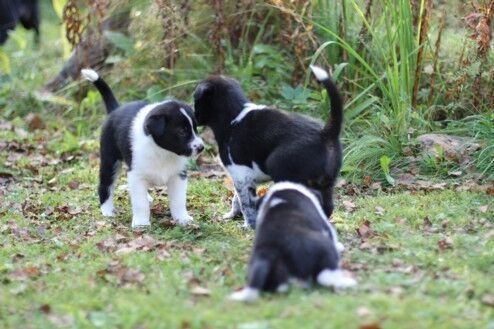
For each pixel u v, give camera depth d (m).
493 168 10.68
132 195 9.46
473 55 11.98
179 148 9.09
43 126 14.29
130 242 8.70
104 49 14.96
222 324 6.23
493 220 9.21
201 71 13.73
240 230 9.21
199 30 13.95
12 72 17.25
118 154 9.75
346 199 10.29
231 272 7.54
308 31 12.06
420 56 11.79
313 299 6.53
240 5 13.52
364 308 6.32
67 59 15.59
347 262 7.70
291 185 7.73
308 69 12.51
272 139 8.59
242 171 8.98
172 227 9.43
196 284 7.30
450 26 12.82
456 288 6.91
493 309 6.49
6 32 15.84
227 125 9.02
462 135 11.62
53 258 8.41
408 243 8.33
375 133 11.44
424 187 10.44
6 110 15.09
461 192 10.08
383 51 11.80
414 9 12.20
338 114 8.29
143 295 7.07
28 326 6.64
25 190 11.21
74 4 13.38
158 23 13.95
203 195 10.77
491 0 11.37
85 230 9.41
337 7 12.76
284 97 12.49
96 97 14.21
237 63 13.91
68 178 11.70
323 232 7.22
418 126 11.66
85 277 7.66
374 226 9.03
